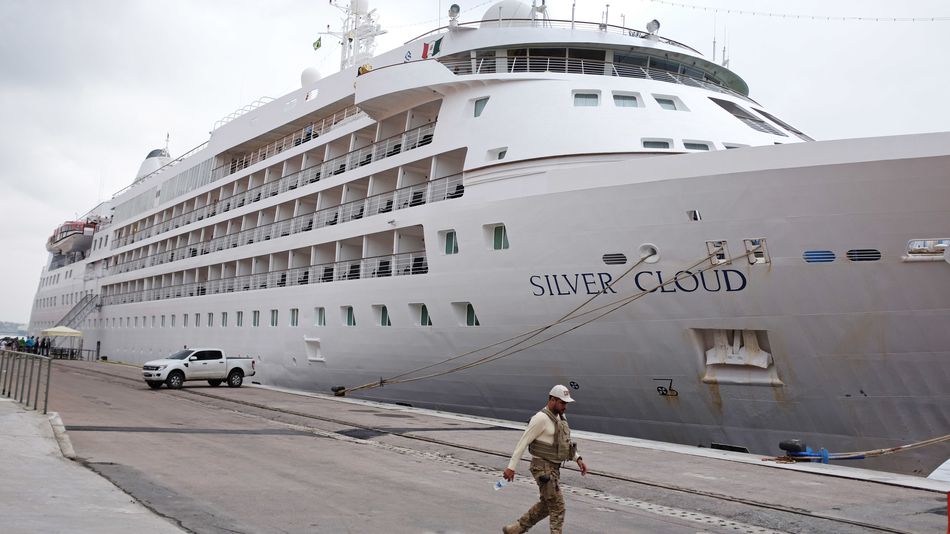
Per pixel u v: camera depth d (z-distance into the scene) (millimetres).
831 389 14773
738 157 14547
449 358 20828
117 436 13070
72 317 55000
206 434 14203
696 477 11336
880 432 14562
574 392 18297
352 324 24875
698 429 16656
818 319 14406
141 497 8211
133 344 45125
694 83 22422
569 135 18859
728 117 19969
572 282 17172
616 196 16109
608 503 9508
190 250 40719
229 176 36906
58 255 69938
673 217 15375
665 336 16156
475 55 22656
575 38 21484
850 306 14062
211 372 27312
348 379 25203
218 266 37062
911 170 12984
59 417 14406
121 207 53719
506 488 10109
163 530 6660
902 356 13945
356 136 27391
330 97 29266
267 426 16172
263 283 32344
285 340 28531
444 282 20422
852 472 11711
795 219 14078
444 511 8430
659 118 19062
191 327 37375
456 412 21781
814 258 14078
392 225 22891
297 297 27984
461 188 21203
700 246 15180
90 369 38031
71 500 7594
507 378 19484
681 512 9094
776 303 14648
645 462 12719
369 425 16438
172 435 13742
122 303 49031
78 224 61781
